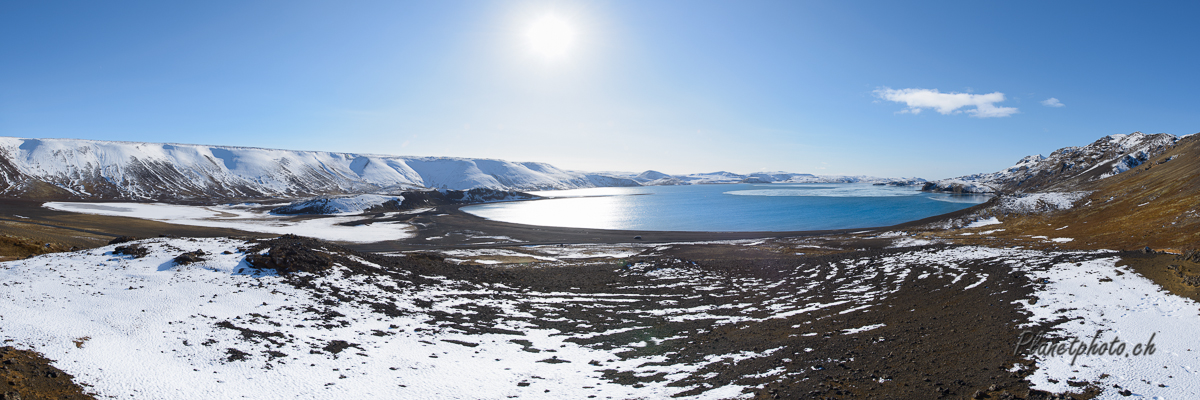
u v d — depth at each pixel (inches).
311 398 560.4
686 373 668.7
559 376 669.9
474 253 2519.7
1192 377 474.9
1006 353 607.5
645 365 720.3
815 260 1715.1
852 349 723.4
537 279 1509.6
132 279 936.3
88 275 947.3
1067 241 2135.8
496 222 4559.5
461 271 1477.6
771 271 1603.1
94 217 4138.8
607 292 1344.7
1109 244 1910.7
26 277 911.7
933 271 1283.2
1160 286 800.3
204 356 647.8
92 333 666.2
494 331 920.3
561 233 3671.3
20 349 569.9
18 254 1627.7
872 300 1098.7
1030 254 1316.4
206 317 793.6
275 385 588.1
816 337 824.9
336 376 634.8
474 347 814.5
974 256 1396.4
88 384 516.7
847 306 1069.1
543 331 941.2
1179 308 684.1
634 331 944.9
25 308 728.3
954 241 2516.0
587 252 2544.3
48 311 727.7
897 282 1245.1
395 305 1021.2
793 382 591.5
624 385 623.5
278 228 3929.6
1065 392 472.1
